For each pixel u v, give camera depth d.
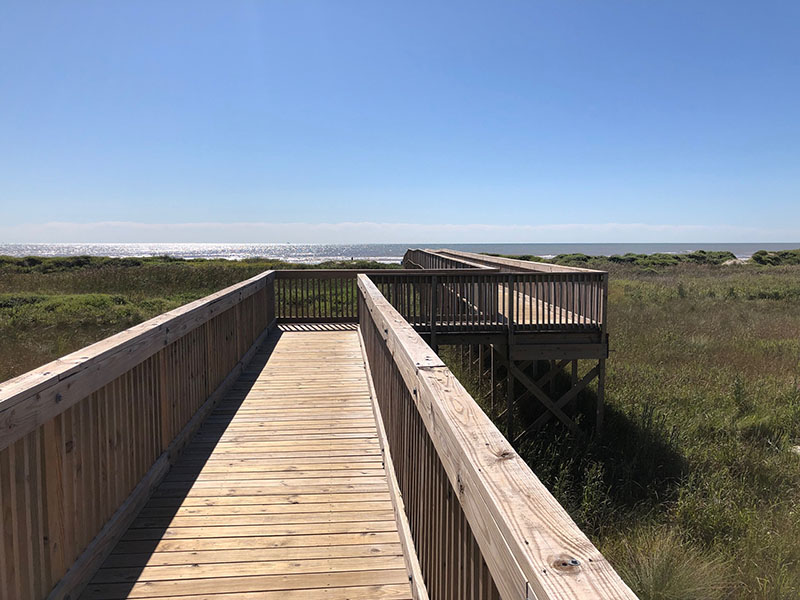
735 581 4.12
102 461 2.67
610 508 5.54
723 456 6.61
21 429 1.86
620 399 8.73
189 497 3.29
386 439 3.78
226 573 2.49
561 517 1.04
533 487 1.17
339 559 2.62
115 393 2.84
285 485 3.47
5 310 12.95
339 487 3.45
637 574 4.14
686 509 5.30
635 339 12.44
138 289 18.58
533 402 9.08
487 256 13.09
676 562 4.20
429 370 2.14
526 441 7.58
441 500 1.87
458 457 1.47
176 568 2.53
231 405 5.22
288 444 4.20
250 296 7.42
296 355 7.55
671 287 21.38
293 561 2.60
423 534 2.25
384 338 3.63
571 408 8.71
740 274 28.62
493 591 1.24
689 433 7.31
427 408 1.96
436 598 1.97
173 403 3.90
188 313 4.06
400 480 3.03
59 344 10.30
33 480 2.02
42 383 2.00
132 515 2.97
